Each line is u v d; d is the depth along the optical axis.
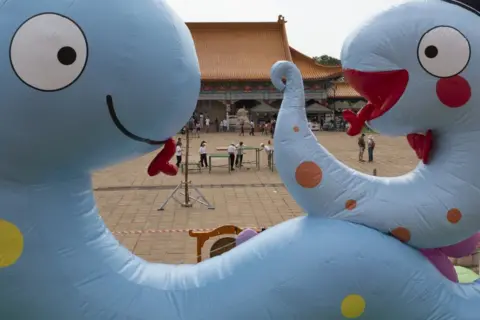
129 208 11.40
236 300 3.18
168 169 3.34
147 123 2.94
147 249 8.32
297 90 3.60
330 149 25.55
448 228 3.49
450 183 3.51
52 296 2.89
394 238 3.48
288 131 3.56
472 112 3.44
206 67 40.66
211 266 3.40
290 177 3.56
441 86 3.37
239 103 43.78
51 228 2.90
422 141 3.74
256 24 43.03
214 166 17.62
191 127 36.66
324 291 3.21
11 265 2.82
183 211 11.16
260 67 40.97
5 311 2.88
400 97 3.46
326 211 3.51
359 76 3.54
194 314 3.13
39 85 2.61
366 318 3.32
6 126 2.67
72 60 2.62
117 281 3.07
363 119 3.78
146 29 2.77
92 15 2.65
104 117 2.79
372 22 3.50
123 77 2.73
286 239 3.37
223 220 10.43
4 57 2.59
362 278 3.26
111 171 16.89
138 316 3.04
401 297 3.35
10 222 2.82
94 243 3.06
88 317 2.95
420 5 3.44
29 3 2.62
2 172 2.83
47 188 2.94
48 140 2.75
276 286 3.20
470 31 3.35
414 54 3.36
